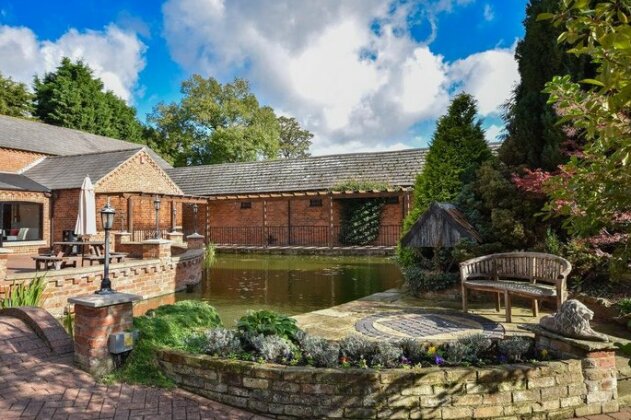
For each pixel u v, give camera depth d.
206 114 43.91
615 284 6.88
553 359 3.97
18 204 21.61
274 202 26.02
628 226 3.38
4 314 5.92
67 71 41.97
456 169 9.55
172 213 23.05
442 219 7.90
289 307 9.11
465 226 7.81
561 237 7.66
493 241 8.08
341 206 24.47
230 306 9.30
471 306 7.34
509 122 9.76
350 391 3.49
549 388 3.57
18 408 3.63
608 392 3.70
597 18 1.92
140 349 4.48
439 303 7.70
